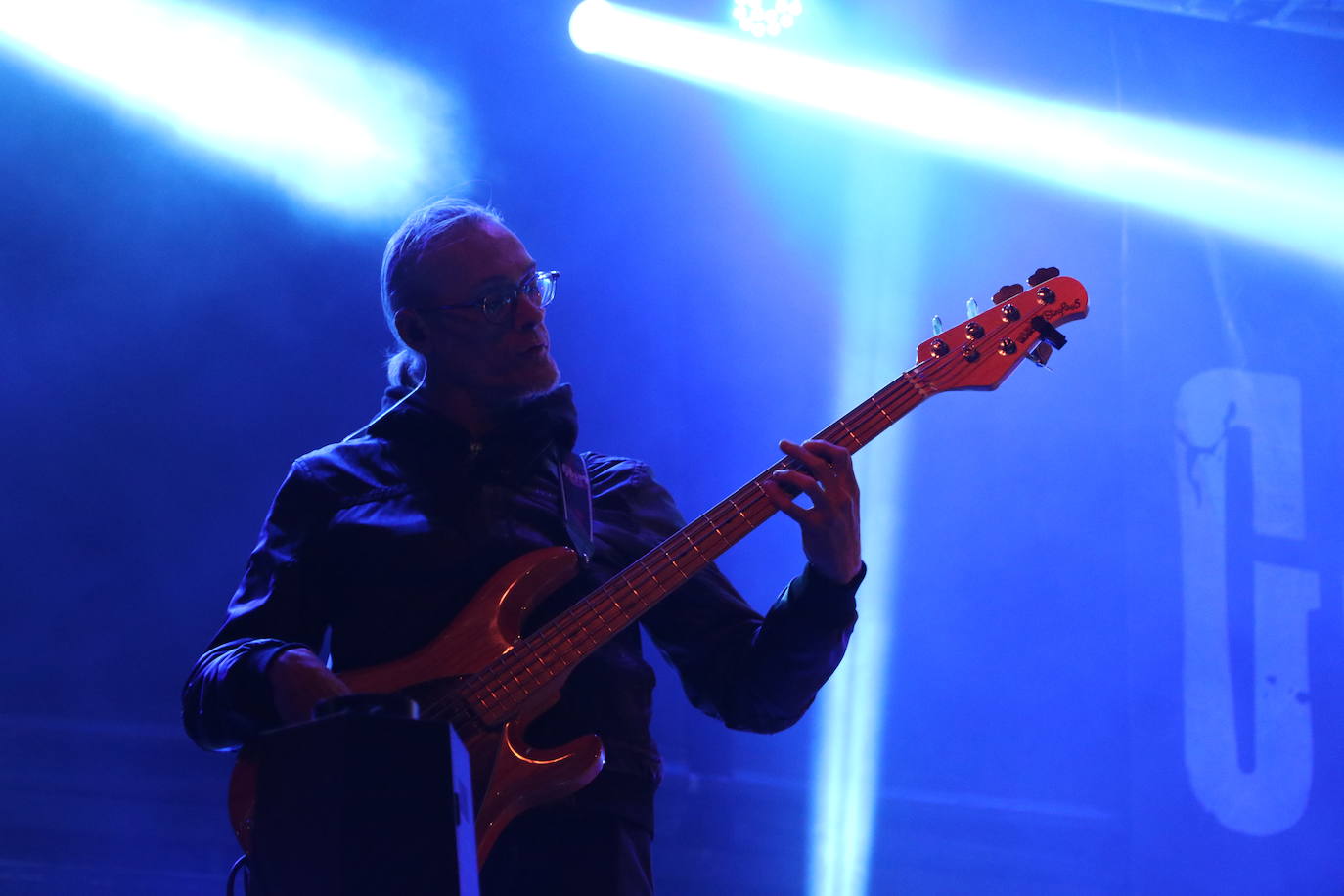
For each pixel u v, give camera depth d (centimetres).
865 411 206
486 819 175
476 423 218
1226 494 702
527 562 194
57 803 758
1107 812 819
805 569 194
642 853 189
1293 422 698
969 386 212
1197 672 692
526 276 219
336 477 208
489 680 183
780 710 200
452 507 202
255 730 180
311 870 123
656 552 195
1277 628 682
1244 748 679
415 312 219
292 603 198
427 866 122
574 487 210
